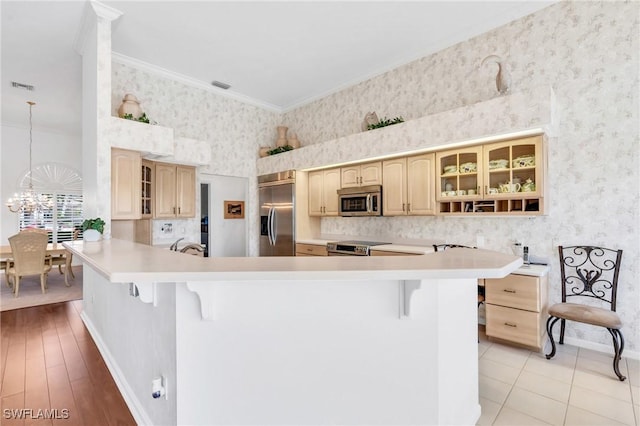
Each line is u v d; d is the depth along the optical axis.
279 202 5.23
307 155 4.79
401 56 4.14
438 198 3.56
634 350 2.71
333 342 1.44
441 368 1.49
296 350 1.43
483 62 3.20
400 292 1.43
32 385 2.33
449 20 3.38
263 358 1.43
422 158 3.71
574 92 2.95
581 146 2.92
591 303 2.90
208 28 3.46
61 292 5.04
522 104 2.79
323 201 4.89
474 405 1.90
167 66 4.35
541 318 2.82
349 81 4.84
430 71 3.97
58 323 3.62
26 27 3.27
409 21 3.39
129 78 4.16
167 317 1.52
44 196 7.00
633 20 2.66
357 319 1.44
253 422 1.44
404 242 4.29
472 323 1.88
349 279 1.16
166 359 1.53
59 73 4.33
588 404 2.08
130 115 3.43
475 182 3.40
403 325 1.45
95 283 3.19
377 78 4.54
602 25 2.80
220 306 1.41
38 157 7.21
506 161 3.12
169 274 1.14
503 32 3.37
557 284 3.05
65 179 7.56
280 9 3.15
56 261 5.54
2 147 6.76
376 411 1.45
